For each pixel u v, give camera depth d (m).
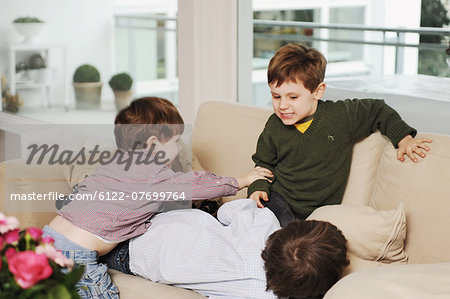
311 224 1.72
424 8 2.55
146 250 1.97
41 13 5.18
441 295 1.40
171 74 4.94
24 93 5.28
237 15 3.31
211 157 2.52
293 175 2.20
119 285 1.95
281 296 1.69
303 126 2.18
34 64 5.24
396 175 1.98
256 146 2.36
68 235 1.96
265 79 3.24
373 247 1.81
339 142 2.13
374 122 2.14
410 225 1.91
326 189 2.15
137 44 5.07
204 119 2.60
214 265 1.84
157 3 4.91
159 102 2.25
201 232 1.94
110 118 5.26
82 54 5.24
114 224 1.97
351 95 2.86
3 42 5.17
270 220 1.92
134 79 5.13
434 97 2.54
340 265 1.67
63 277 1.28
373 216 1.82
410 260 1.90
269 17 3.17
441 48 2.50
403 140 2.01
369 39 2.76
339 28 2.88
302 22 3.04
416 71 2.59
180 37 3.44
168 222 2.01
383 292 1.43
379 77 2.74
